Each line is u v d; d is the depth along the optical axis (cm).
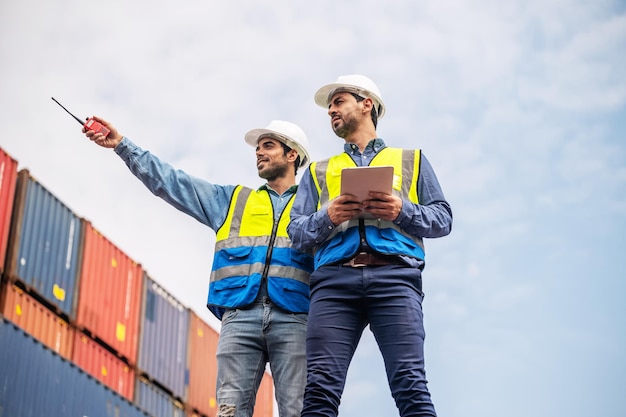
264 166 679
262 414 2202
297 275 613
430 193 586
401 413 516
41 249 1970
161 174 650
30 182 1984
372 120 627
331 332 535
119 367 2084
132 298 2177
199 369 2350
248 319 604
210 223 658
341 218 545
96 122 652
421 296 557
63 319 1986
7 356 1619
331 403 516
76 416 1739
